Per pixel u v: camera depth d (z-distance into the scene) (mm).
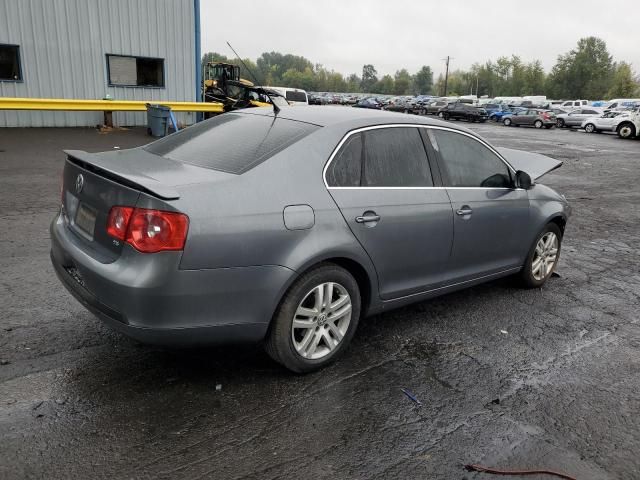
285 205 3029
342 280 3346
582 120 39688
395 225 3551
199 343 2916
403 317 4402
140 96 18172
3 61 15594
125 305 2723
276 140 3320
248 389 3170
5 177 9031
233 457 2588
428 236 3797
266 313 3012
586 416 3129
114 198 2840
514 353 3885
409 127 3859
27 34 15695
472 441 2836
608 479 2605
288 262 3010
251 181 2988
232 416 2904
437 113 51656
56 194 8031
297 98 26750
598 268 6199
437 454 2715
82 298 3025
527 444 2836
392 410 3072
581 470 2658
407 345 3900
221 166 3152
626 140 30203
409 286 3832
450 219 3941
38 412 2811
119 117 17844
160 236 2662
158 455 2559
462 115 48406
